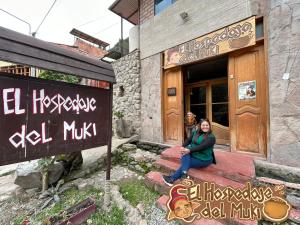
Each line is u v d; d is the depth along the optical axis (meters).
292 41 3.15
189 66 5.46
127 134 6.60
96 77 2.88
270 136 3.43
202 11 4.53
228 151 4.31
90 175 4.20
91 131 2.88
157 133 5.76
